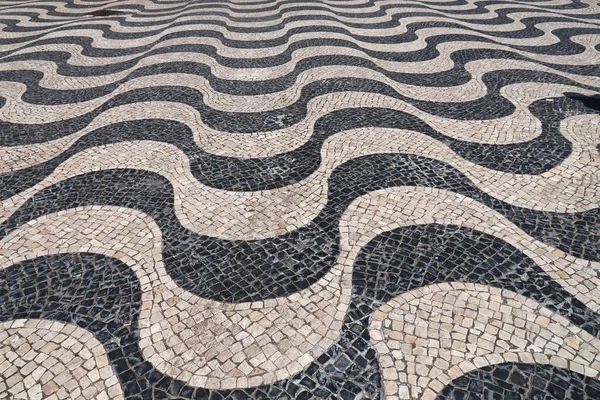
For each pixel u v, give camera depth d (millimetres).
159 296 3611
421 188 4891
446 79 7910
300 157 5570
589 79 7766
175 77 8273
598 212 4457
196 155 5668
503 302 3486
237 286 3697
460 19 11742
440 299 3520
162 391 2912
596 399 2814
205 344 3211
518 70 8203
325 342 3209
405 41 10047
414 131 6117
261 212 4594
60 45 10430
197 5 14523
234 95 7480
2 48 10312
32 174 5355
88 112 6980
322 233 4270
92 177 5246
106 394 2895
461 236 4180
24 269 3902
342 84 7711
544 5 12969
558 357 3072
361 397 2854
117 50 10047
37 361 3107
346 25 11438
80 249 4121
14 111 7070
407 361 3061
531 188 4855
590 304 3471
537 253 3965
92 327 3354
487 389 2875
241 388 2924
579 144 5672
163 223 4453
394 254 3986
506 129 6109
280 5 14070
